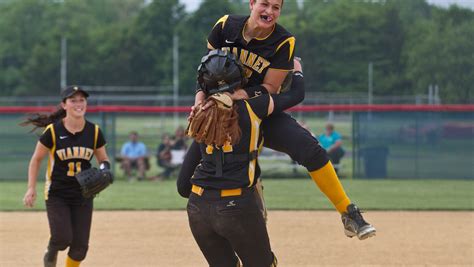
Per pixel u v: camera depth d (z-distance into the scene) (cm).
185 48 13888
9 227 2969
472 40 7744
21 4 15925
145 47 14412
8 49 15212
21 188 4472
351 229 1487
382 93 9262
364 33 9962
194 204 1454
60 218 2014
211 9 14175
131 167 5022
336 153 5134
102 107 5012
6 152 4978
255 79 1501
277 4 1448
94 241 2648
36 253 2455
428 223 3088
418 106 5053
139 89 12538
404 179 5062
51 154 2039
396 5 9862
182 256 2402
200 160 1575
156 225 3003
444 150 5053
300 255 2417
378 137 5100
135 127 9912
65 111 2077
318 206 3619
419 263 2308
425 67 8375
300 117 8162
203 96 1498
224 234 1431
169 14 14662
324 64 10075
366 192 4259
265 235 1456
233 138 1399
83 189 2005
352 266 2264
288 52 1488
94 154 2133
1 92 14550
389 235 2786
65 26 15450
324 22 10269
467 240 2691
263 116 1445
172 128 9744
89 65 14462
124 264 2289
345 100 7900
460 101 7444
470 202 3803
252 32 1488
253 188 1449
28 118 2084
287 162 5281
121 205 3638
